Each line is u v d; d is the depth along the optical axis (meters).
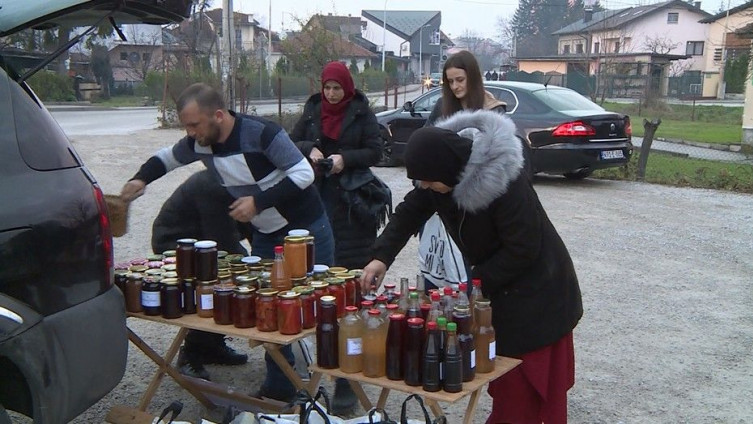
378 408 3.04
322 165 4.30
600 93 43.72
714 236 8.48
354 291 3.40
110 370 2.96
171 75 23.41
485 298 3.08
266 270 3.58
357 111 4.51
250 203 3.57
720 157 16.59
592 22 62.47
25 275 2.63
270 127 3.62
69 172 2.86
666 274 6.96
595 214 9.59
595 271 7.02
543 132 10.91
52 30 3.63
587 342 5.24
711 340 5.31
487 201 2.86
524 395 3.07
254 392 4.26
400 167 13.52
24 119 2.75
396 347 2.87
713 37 53.94
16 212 2.61
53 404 2.69
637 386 4.53
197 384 3.97
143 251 7.32
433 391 2.78
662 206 10.27
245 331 3.23
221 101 3.58
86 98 39.50
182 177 12.08
